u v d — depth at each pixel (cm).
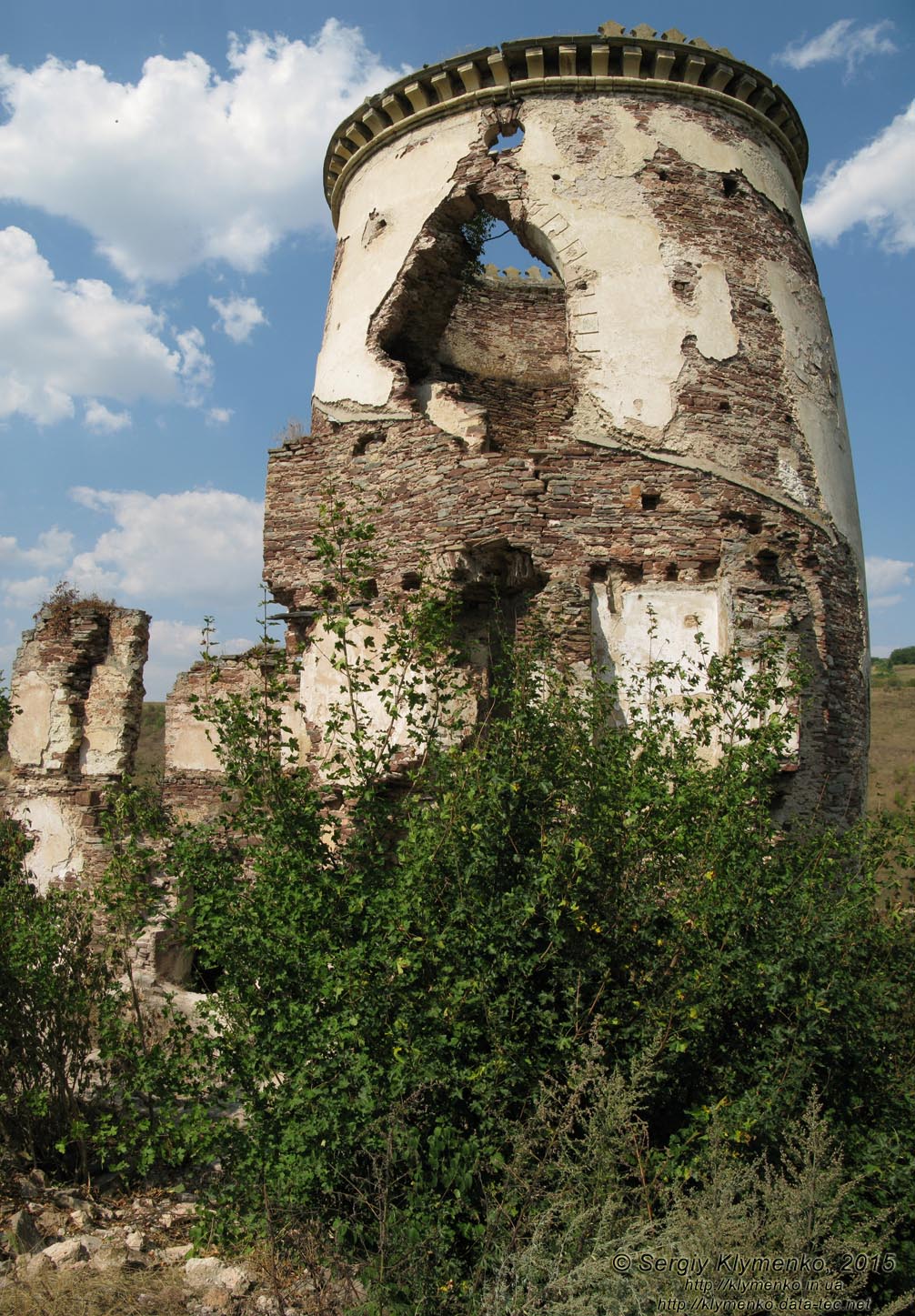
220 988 690
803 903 682
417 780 740
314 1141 602
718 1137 558
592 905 671
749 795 711
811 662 1148
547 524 1132
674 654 1117
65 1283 569
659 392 1184
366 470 1273
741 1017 663
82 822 1465
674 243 1234
